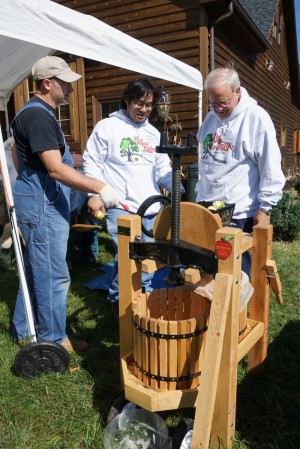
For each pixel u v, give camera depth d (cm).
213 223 172
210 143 257
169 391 171
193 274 170
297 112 1967
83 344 269
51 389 224
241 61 912
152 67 435
